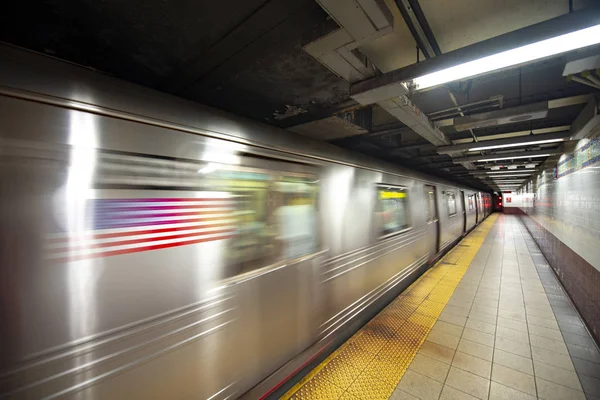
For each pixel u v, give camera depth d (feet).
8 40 4.59
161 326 4.70
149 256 4.58
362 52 5.94
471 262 21.33
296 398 7.18
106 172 4.17
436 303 13.24
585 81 6.95
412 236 16.39
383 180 13.12
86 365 3.84
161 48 5.11
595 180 9.82
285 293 7.36
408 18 4.98
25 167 3.47
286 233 7.58
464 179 38.06
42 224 3.54
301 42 4.94
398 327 10.87
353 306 10.47
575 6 4.78
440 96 9.37
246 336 6.26
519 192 77.56
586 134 10.61
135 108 4.63
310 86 6.78
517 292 14.57
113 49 5.07
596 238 9.66
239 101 7.63
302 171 8.27
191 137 5.37
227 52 5.30
